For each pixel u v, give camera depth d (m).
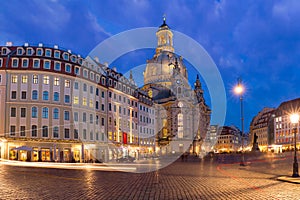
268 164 45.31
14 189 18.16
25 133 61.41
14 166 39.31
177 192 17.47
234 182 22.25
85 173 30.73
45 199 14.91
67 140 64.62
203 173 31.19
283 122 131.25
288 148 115.50
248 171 32.66
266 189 18.39
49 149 62.41
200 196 16.02
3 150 57.97
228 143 197.25
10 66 62.66
